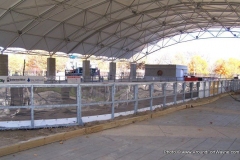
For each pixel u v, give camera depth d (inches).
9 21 973.2
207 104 537.6
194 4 1096.8
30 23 1047.6
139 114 346.6
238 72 3361.2
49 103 318.0
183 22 1592.0
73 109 323.9
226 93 783.1
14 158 181.0
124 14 1259.2
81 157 187.2
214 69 3543.3
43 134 227.8
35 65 2834.6
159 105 418.6
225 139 247.1
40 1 876.0
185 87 522.9
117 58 1999.3
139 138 243.6
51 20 1099.9
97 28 1373.0
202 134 265.6
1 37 1071.0
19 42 1179.3
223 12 1300.4
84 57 1710.1
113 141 231.0
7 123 243.3
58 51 1465.3
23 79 535.8
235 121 345.1
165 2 1114.7
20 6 883.4
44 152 195.8
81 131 248.8
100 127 268.8
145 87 398.9
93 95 343.3
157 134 260.8
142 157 190.2
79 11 1086.4
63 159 182.2
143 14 1296.8
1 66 1118.4
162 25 1568.7
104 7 1101.1
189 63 3627.0
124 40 1738.4
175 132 271.3
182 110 438.0
